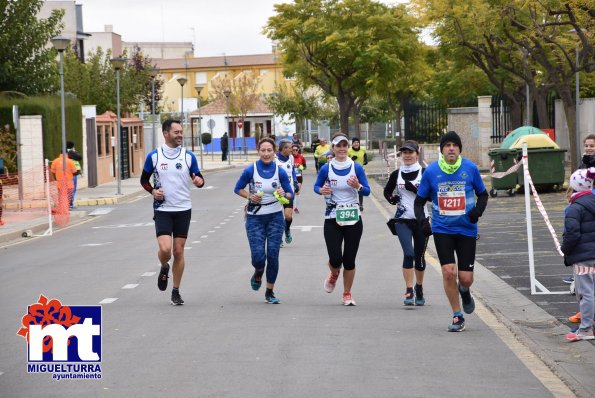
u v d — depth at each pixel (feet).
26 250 85.25
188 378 33.01
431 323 44.06
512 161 124.47
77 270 67.00
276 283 58.29
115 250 80.38
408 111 220.23
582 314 39.75
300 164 108.88
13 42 168.35
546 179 124.47
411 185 48.91
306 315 46.39
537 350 37.63
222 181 197.26
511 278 57.57
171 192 49.32
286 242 80.28
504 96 190.29
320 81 243.60
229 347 38.45
